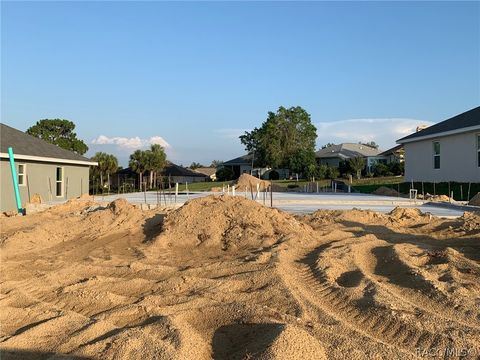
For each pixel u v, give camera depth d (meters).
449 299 5.40
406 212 13.71
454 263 7.21
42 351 4.41
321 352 3.95
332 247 8.48
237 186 35.12
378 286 5.95
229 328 4.81
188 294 6.10
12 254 9.32
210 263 7.71
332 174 50.06
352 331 4.52
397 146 53.94
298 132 60.94
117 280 6.89
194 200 10.88
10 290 6.74
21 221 13.69
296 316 5.02
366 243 8.81
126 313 5.36
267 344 4.05
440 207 18.20
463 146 24.06
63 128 50.34
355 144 67.69
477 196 18.11
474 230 10.46
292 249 8.38
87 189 27.02
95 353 4.20
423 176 28.14
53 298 6.30
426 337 4.36
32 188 21.72
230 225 9.89
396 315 4.85
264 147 59.47
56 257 8.88
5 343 4.57
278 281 6.27
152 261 8.12
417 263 7.43
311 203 19.28
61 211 15.98
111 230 10.94
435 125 28.59
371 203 19.30
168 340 4.38
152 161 48.06
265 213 10.30
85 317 5.28
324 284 6.25
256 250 8.51
